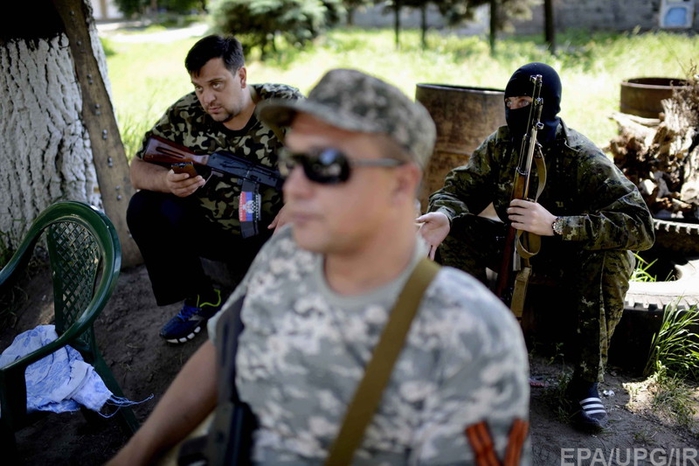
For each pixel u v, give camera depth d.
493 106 4.07
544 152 2.84
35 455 2.90
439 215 2.89
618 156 4.34
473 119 4.10
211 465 1.44
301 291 1.38
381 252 1.29
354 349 1.30
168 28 20.38
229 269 3.46
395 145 1.24
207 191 3.13
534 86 2.63
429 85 4.44
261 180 3.04
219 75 2.86
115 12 25.36
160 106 7.93
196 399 1.64
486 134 4.11
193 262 3.20
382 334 1.26
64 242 2.72
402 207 1.30
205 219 3.20
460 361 1.23
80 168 4.05
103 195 4.02
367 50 12.74
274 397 1.38
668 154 4.20
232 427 1.42
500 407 1.25
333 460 1.29
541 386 3.14
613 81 8.88
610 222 2.66
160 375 3.29
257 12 11.70
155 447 1.64
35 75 3.84
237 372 1.46
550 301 3.28
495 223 3.15
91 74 4.01
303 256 1.41
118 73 11.34
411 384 1.26
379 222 1.27
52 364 2.62
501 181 2.98
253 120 3.06
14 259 2.80
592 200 2.79
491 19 12.28
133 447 1.65
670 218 4.04
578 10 16.25
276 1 11.87
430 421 1.26
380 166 1.24
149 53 13.84
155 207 3.11
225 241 3.25
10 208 4.02
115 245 2.49
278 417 1.38
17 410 2.37
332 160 1.22
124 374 3.33
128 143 5.43
